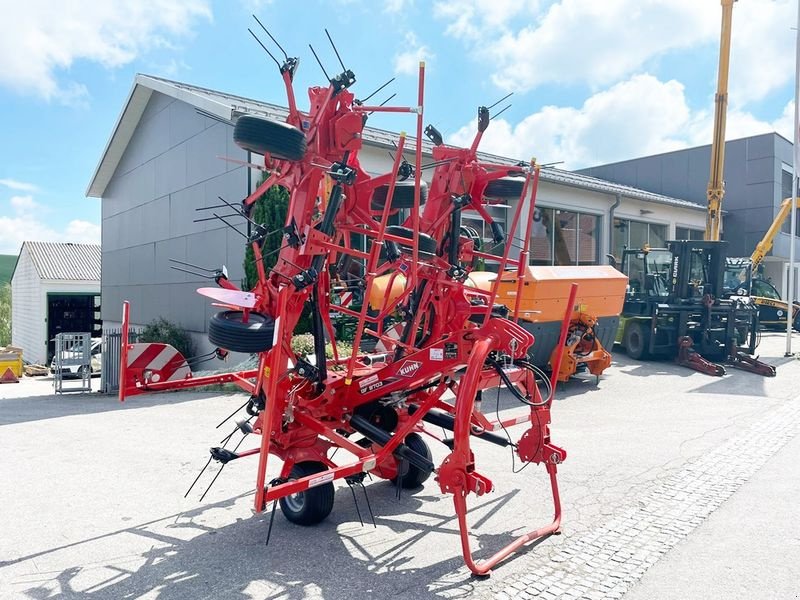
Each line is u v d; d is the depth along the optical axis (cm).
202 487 606
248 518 525
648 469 664
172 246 1717
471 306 555
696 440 789
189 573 424
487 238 1501
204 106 1372
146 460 701
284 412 501
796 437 798
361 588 404
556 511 505
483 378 532
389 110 467
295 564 438
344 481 633
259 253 522
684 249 1498
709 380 1277
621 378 1293
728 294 1658
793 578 416
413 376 512
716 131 1812
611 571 427
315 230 484
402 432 494
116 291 2125
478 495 418
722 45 1777
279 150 460
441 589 402
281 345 447
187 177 1627
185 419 928
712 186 1828
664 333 1528
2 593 397
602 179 3441
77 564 438
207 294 463
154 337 1584
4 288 5138
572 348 1127
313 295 521
